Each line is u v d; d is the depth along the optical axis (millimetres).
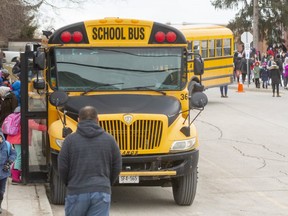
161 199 13594
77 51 12922
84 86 12852
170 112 12359
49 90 12883
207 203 13195
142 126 12000
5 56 43719
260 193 14227
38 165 13828
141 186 13750
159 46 13078
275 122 26469
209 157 18875
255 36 59156
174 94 12992
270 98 36906
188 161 12203
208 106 32250
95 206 7883
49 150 13070
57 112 12742
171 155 12055
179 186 12594
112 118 11930
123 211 12406
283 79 45094
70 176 8023
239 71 45094
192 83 25703
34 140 13781
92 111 8125
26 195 12836
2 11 41906
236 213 12328
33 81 13367
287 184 15234
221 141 21844
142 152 11969
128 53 13008
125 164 11992
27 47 13758
